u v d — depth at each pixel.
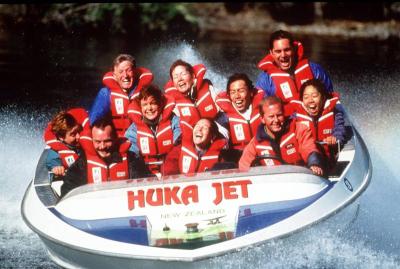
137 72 29.05
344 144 27.62
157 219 24.42
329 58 56.78
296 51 28.53
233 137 26.97
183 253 22.84
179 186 25.16
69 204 25.33
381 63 55.22
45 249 27.25
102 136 25.62
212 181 25.23
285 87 28.52
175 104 26.97
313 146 26.22
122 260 23.34
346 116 29.25
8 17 69.19
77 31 67.25
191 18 69.12
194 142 26.20
